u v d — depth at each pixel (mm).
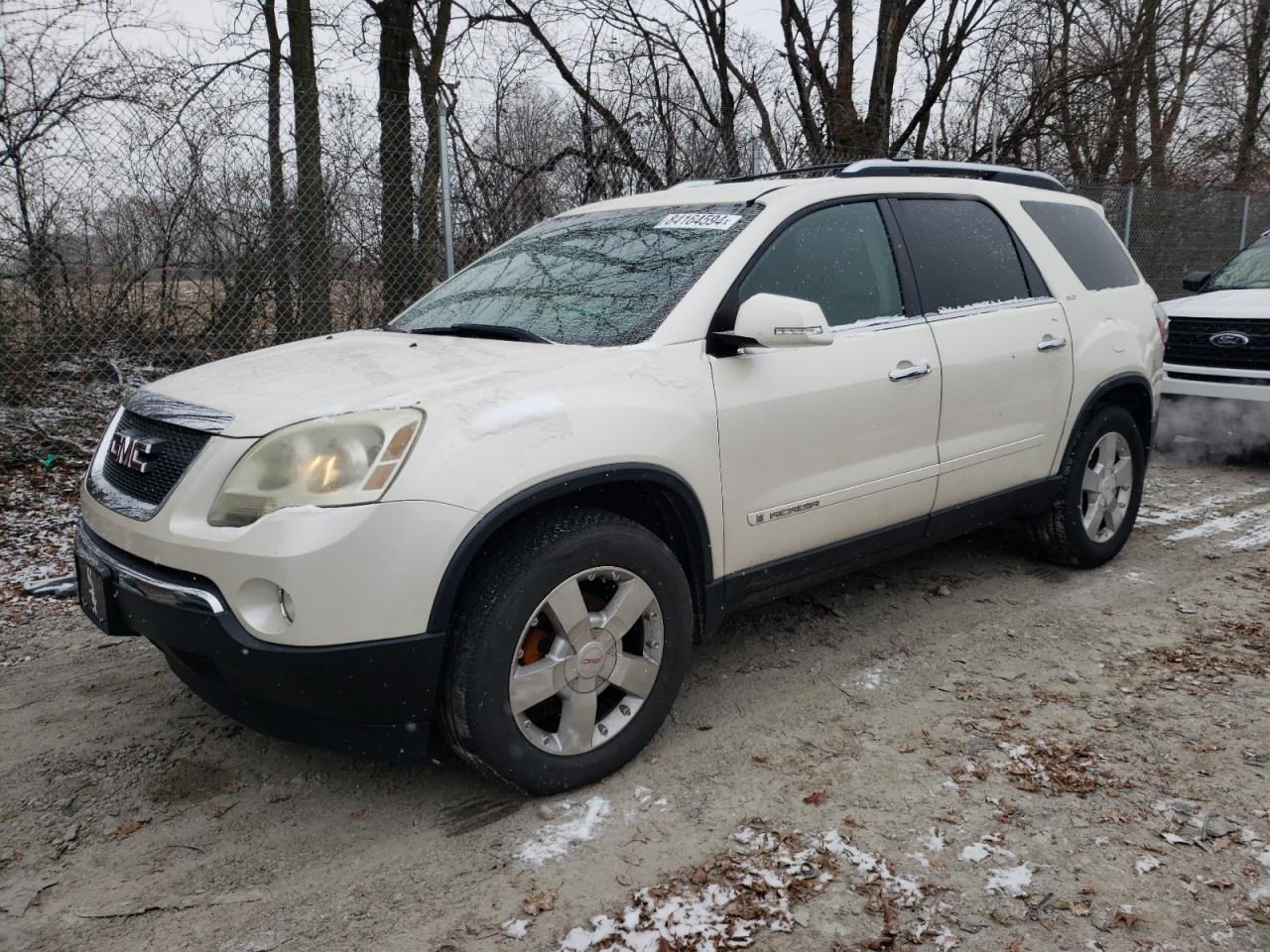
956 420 3814
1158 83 16375
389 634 2432
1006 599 4387
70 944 2277
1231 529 5504
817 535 3424
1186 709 3324
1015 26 13570
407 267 7090
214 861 2580
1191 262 13539
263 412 2604
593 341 3088
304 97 6641
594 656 2797
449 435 2527
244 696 2535
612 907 2361
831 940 2232
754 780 2912
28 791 2906
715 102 12117
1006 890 2396
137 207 6418
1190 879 2432
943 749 3076
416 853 2600
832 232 3580
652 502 3027
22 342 6305
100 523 2820
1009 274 4215
